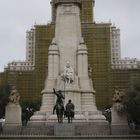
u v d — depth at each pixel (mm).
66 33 83062
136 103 62719
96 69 139250
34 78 145125
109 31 142125
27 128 63719
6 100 75312
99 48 140875
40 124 69125
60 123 54875
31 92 145125
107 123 69438
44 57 143875
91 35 142250
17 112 70688
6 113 70375
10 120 70125
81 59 80750
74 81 78188
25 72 147375
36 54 144875
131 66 159250
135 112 64125
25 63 163750
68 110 56594
